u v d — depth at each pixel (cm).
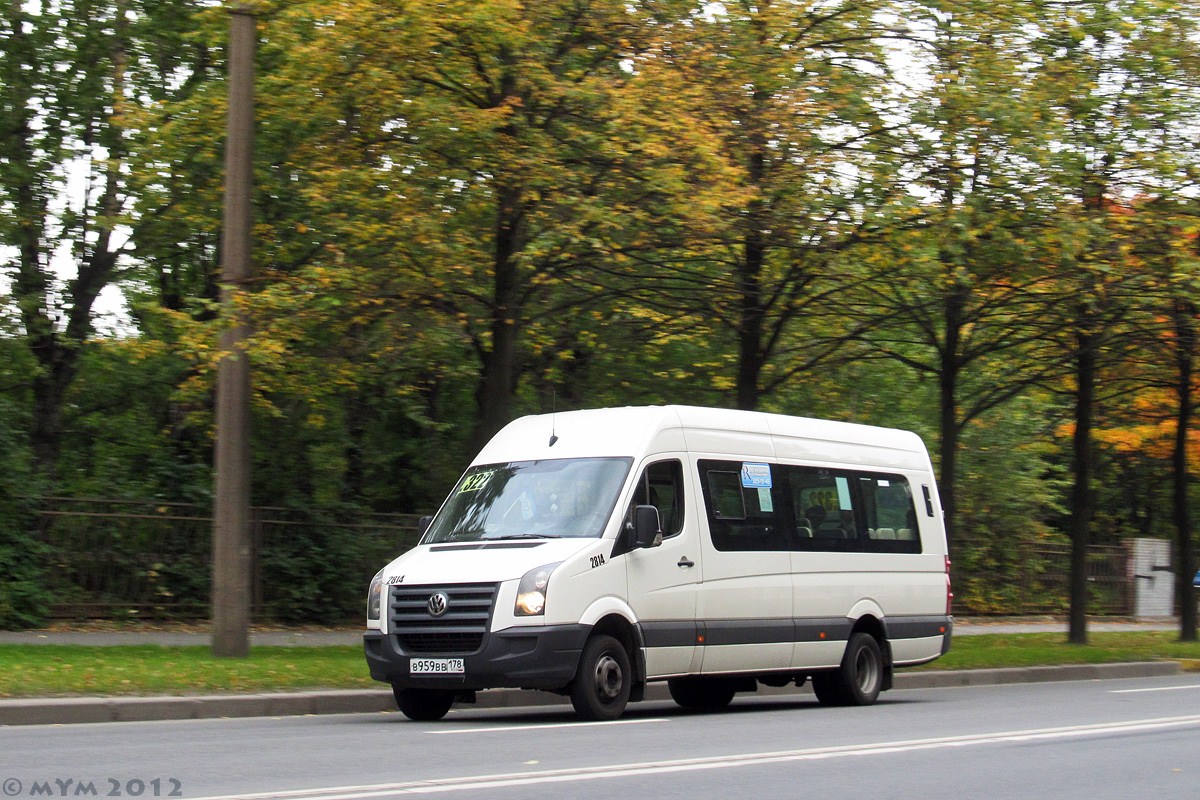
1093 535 6888
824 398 4250
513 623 1767
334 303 2450
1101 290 3066
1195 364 3994
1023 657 3219
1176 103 3108
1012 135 2786
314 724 1820
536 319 2842
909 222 2816
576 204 2494
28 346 3772
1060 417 4941
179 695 1964
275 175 3022
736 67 2730
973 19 2828
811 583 2188
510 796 1116
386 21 2353
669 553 1953
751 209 2800
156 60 3703
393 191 2523
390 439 4206
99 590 3238
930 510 2506
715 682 2288
